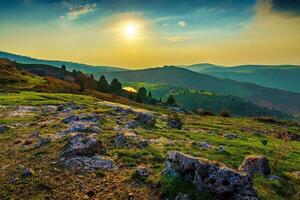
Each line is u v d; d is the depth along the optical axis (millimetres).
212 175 17281
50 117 49094
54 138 31875
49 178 20875
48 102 72375
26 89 111188
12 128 38094
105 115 54531
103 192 19172
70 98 89812
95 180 20984
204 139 44625
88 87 169000
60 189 19375
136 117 53250
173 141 37438
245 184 16812
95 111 58750
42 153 26359
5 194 18391
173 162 19953
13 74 140250
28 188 19250
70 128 35625
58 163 23703
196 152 31828
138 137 35969
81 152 25125
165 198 17828
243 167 25328
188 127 66062
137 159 25828
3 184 19828
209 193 16844
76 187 19766
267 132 82000
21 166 22984
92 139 26812
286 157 37094
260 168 24781
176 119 60906
